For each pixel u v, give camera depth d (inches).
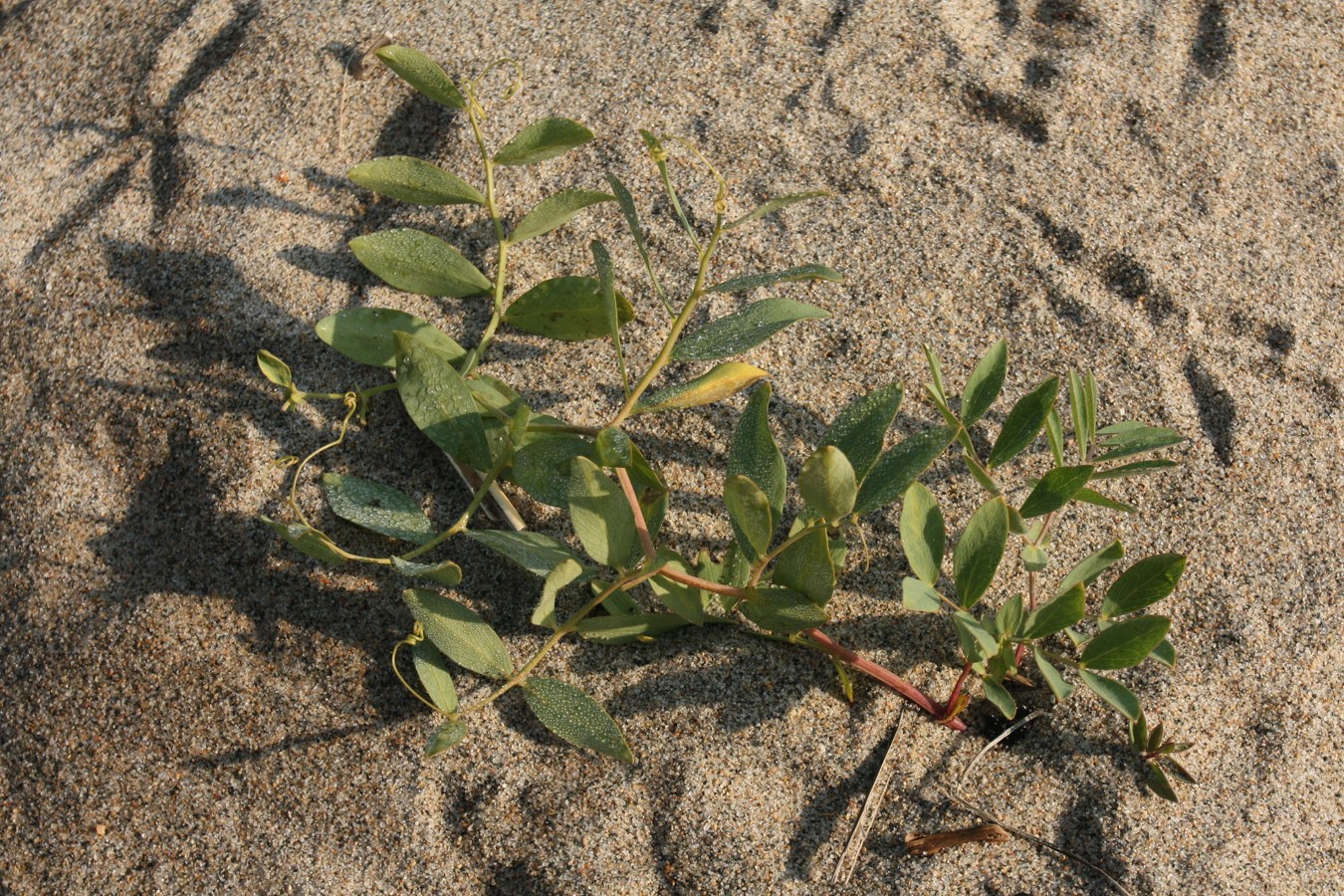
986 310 27.7
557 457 25.5
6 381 27.3
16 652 26.0
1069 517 26.6
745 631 25.8
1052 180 28.7
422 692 25.6
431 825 25.1
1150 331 27.7
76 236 28.2
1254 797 25.5
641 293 27.6
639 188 28.4
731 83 29.4
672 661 25.7
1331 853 25.5
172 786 25.4
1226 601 26.3
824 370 27.2
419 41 29.9
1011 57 29.9
